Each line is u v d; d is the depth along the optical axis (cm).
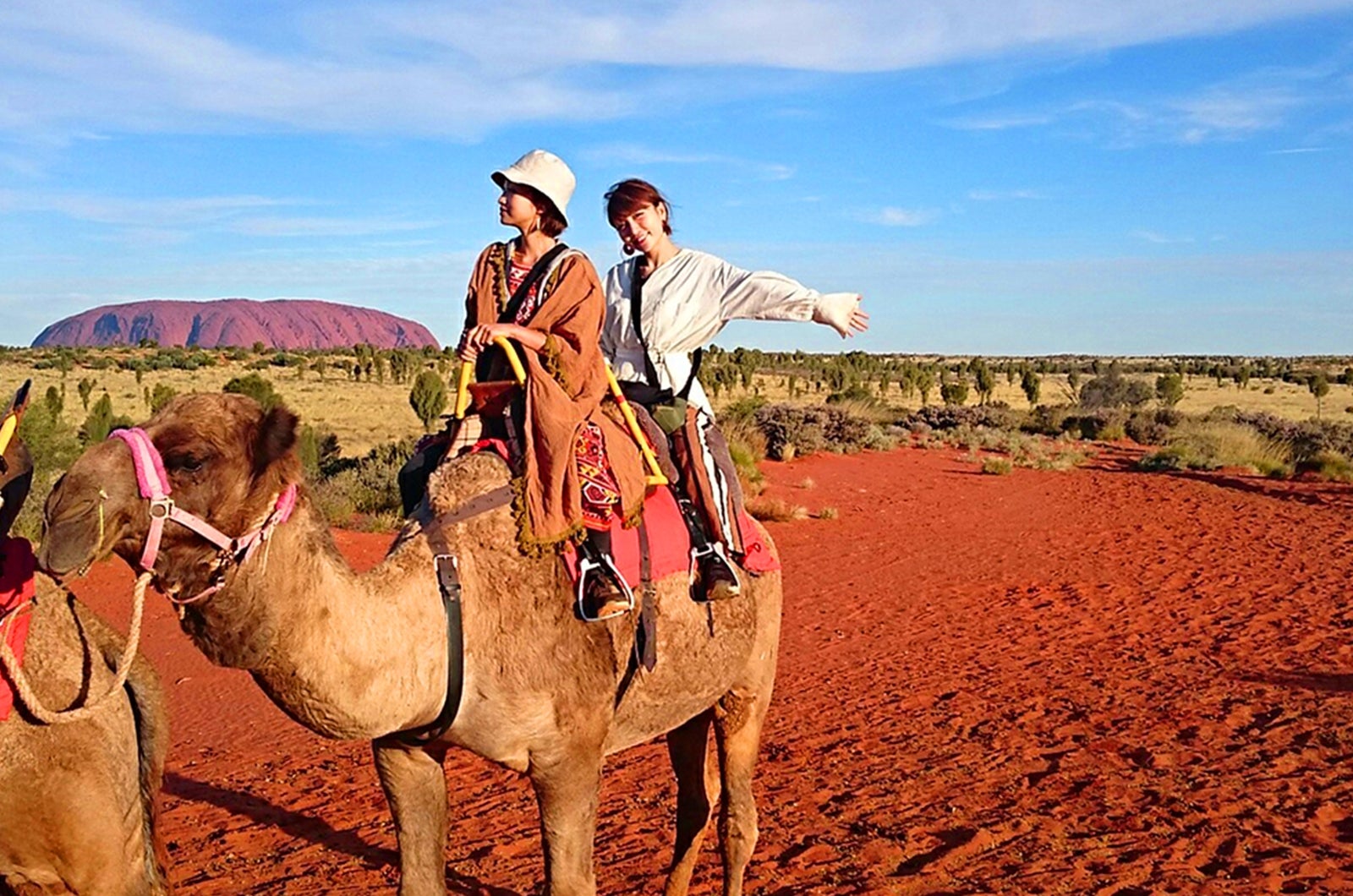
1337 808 844
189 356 12812
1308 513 2969
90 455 389
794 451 4041
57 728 422
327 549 438
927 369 14512
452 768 1037
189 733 1210
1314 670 1305
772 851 789
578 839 502
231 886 757
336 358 13988
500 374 540
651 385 579
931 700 1228
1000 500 3219
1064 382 13388
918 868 743
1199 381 13675
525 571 489
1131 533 2595
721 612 578
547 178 527
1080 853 763
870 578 2061
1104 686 1259
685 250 587
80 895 438
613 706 517
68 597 452
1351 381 12581
